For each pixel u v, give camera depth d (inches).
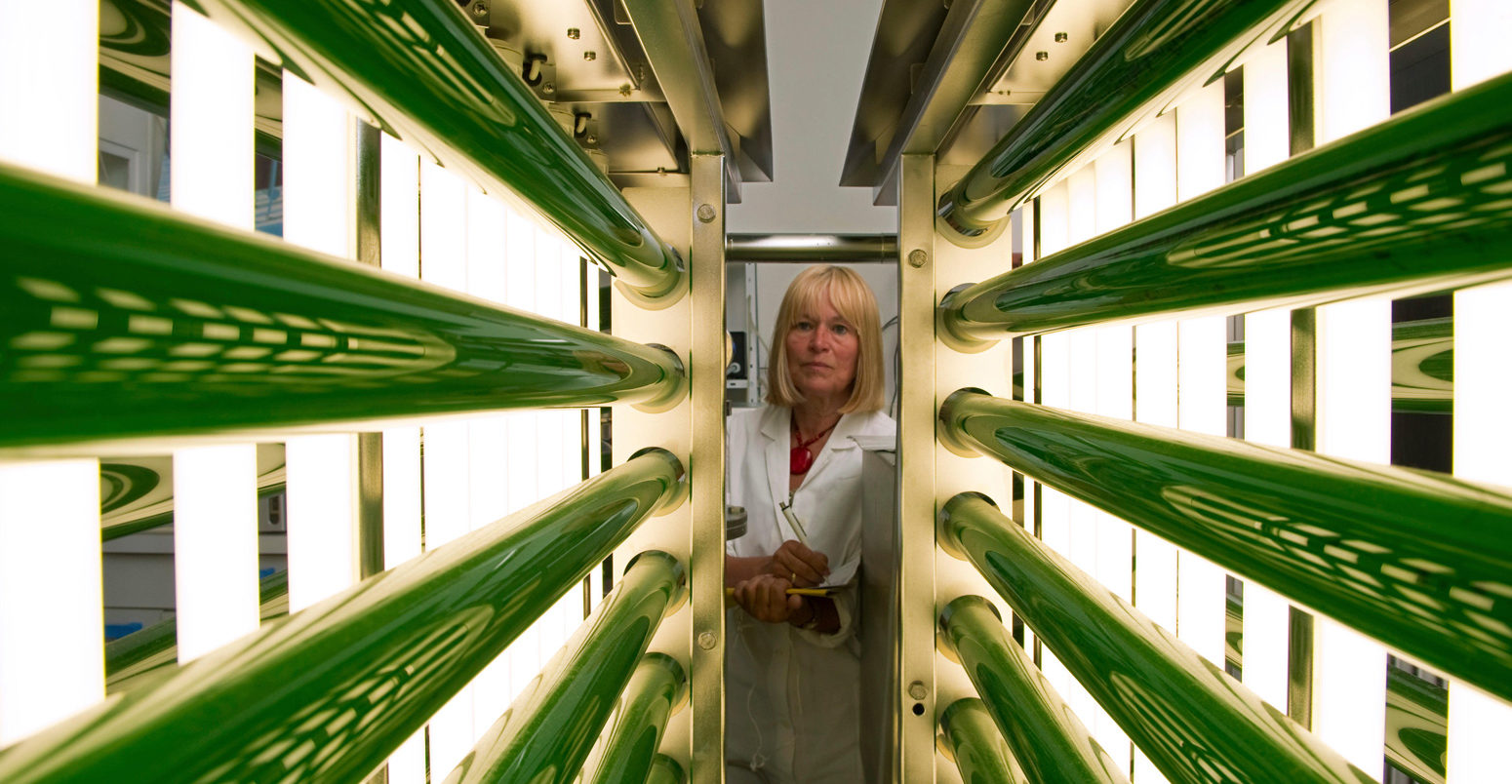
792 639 56.9
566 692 13.4
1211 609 17.1
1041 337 23.2
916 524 24.7
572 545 12.6
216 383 4.9
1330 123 13.3
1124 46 11.9
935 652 24.8
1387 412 12.7
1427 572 6.5
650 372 17.2
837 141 107.7
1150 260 10.3
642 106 20.6
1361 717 13.6
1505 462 9.9
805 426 72.7
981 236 24.6
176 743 5.3
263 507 31.7
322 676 6.6
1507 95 5.6
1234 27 9.7
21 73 7.4
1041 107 15.6
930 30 21.4
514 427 17.7
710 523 24.7
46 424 4.0
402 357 6.7
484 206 16.1
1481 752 10.2
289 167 12.2
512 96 10.4
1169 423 18.1
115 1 11.7
